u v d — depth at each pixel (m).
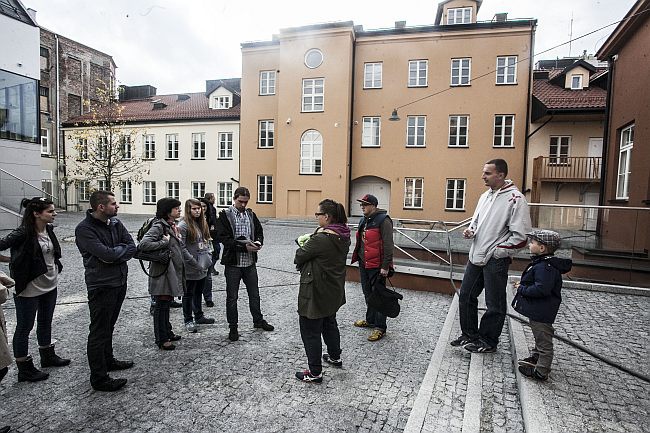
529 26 20.44
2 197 14.01
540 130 20.47
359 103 22.89
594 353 3.75
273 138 24.97
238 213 5.11
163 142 28.59
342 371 4.11
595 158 18.81
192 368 4.14
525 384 3.21
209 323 5.60
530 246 3.41
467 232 4.22
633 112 9.34
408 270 7.80
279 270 9.44
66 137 31.08
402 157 22.38
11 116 14.86
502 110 20.94
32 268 3.77
